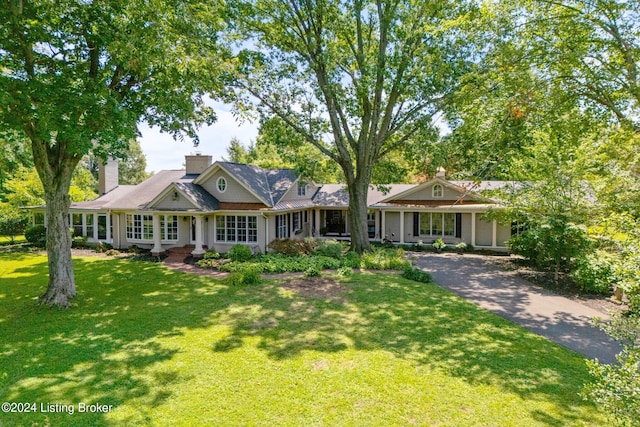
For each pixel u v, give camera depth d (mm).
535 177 14875
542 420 5090
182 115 11312
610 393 3852
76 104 8461
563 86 10734
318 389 5918
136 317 9562
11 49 8805
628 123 9977
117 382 6176
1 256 19641
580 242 12500
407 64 16125
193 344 7746
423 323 9008
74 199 27906
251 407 5430
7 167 16219
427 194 22953
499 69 11125
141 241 21203
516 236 17578
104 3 8805
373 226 25375
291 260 16578
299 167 19203
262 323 9016
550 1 10297
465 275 14820
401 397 5676
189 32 10781
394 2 15953
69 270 11219
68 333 8453
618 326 4391
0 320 9438
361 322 9078
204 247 20031
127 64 9156
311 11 16703
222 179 20203
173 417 5191
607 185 10602
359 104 17594
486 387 5965
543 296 11602
